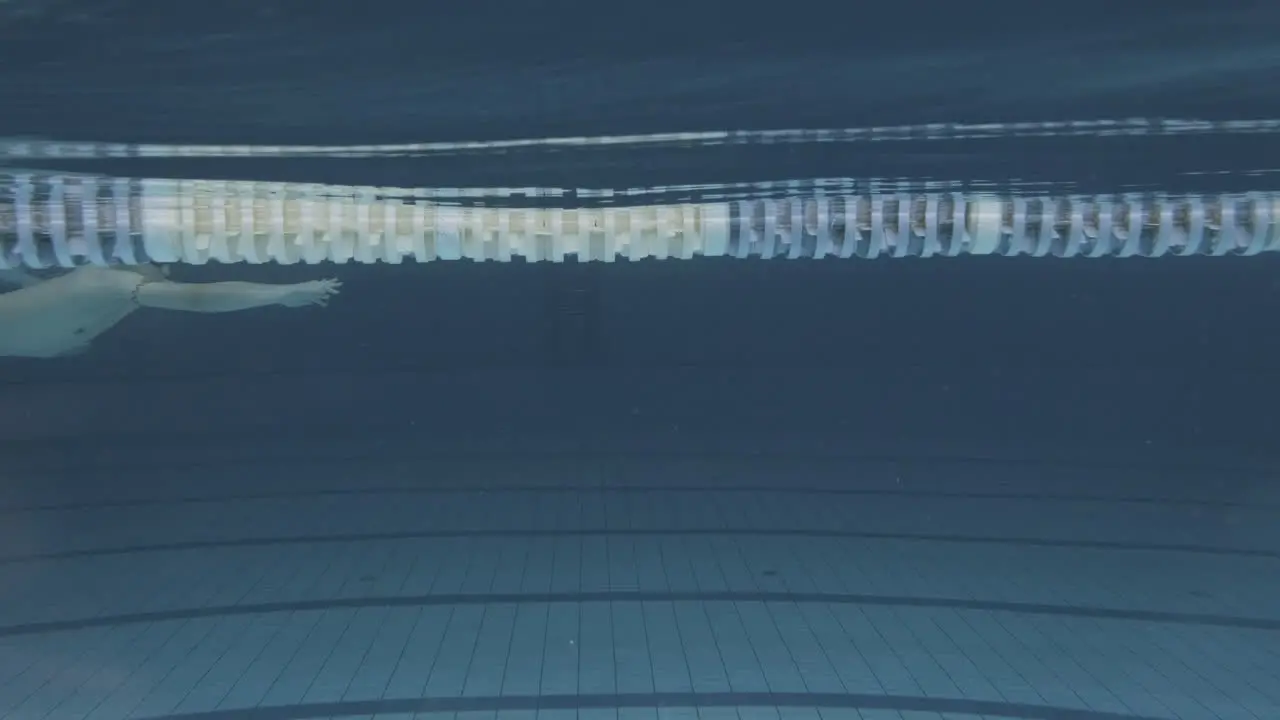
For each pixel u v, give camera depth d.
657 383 7.36
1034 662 3.53
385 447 6.20
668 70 5.00
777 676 3.41
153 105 4.99
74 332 6.52
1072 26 4.89
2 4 4.74
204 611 3.98
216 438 6.33
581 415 6.77
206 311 6.77
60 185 5.08
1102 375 6.90
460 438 6.42
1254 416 6.43
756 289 7.36
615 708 3.21
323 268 6.77
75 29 4.82
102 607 3.98
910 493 5.42
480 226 5.27
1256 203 5.12
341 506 5.21
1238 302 6.88
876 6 4.86
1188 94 5.00
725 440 6.37
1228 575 4.31
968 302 7.18
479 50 4.93
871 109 5.07
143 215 5.13
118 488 5.43
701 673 3.44
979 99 5.05
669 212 5.30
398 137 5.11
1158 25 4.89
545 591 4.14
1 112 4.94
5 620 3.89
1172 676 3.42
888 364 7.22
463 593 4.13
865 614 3.92
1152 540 4.74
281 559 4.52
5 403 6.59
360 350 7.20
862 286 7.13
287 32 4.89
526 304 7.45
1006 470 5.79
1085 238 5.21
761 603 4.02
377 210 5.19
